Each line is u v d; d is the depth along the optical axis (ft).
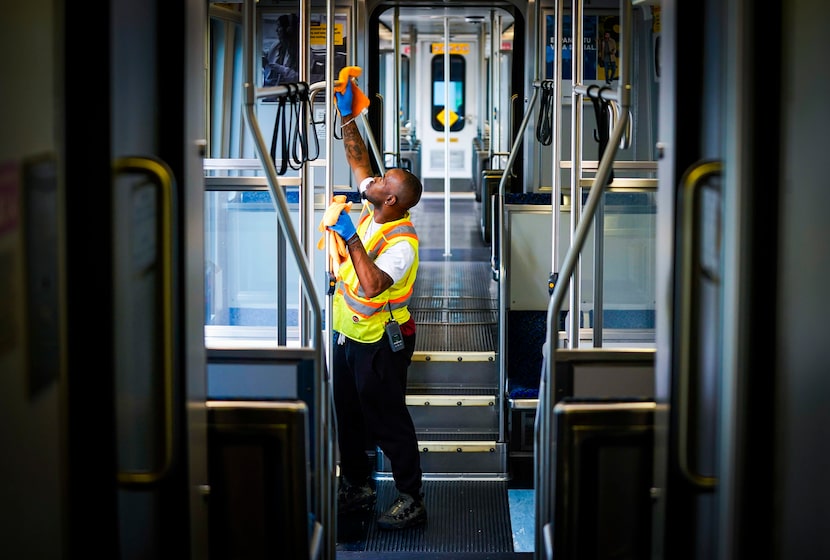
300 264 10.81
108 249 6.81
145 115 7.58
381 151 25.45
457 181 53.16
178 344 7.87
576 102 14.87
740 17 6.91
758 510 7.13
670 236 8.08
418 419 19.70
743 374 7.03
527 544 16.06
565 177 22.06
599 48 21.31
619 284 18.56
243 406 9.44
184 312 7.88
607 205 18.34
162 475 7.45
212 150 20.11
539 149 22.18
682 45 7.92
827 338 6.99
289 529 9.50
